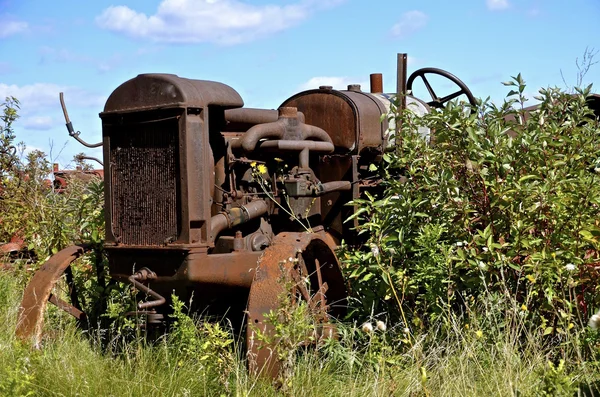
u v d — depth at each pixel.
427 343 4.71
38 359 4.60
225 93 5.11
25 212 8.30
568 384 3.71
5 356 4.78
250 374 4.20
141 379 4.40
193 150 4.78
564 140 5.02
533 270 4.68
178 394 4.22
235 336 5.13
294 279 4.58
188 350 4.48
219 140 5.34
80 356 4.88
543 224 4.98
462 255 4.80
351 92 6.71
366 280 5.11
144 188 4.96
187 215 4.74
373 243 5.19
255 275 4.48
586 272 4.80
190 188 4.75
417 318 4.73
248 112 5.80
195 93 4.85
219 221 5.10
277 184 5.78
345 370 4.54
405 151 5.59
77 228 7.26
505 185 5.01
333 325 4.96
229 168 5.33
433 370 4.35
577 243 4.79
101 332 5.34
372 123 6.44
